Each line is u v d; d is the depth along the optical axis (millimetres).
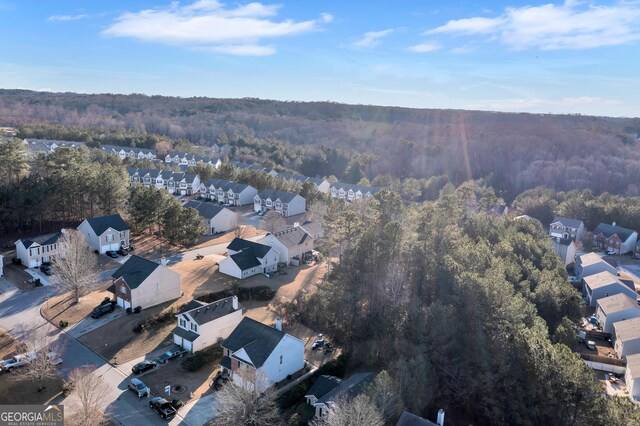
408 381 39656
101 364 46375
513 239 75438
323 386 43094
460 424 41875
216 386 44500
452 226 71312
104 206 87375
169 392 42656
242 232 95250
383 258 55688
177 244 83812
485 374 42344
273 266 75562
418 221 75062
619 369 56969
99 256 74812
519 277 62812
